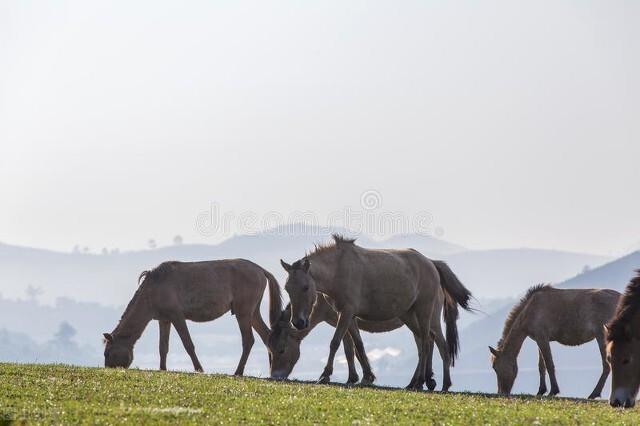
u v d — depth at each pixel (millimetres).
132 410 21188
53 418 20234
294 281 28359
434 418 21078
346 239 30047
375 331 34688
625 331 21828
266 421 20406
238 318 34344
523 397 27531
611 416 21750
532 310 34312
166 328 34469
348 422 20328
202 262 34406
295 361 33781
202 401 22844
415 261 31016
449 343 32562
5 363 29297
